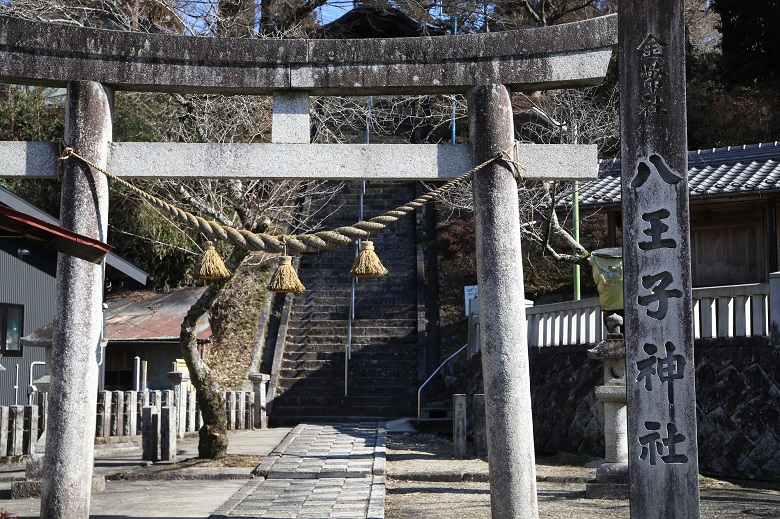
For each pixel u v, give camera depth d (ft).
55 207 77.36
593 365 43.60
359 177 22.81
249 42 22.99
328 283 74.74
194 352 38.04
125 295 77.41
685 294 18.19
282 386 63.05
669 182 18.43
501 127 22.71
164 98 61.31
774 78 78.48
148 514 26.23
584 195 57.00
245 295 74.33
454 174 22.98
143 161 22.77
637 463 18.03
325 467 35.55
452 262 78.23
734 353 38.37
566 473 36.50
